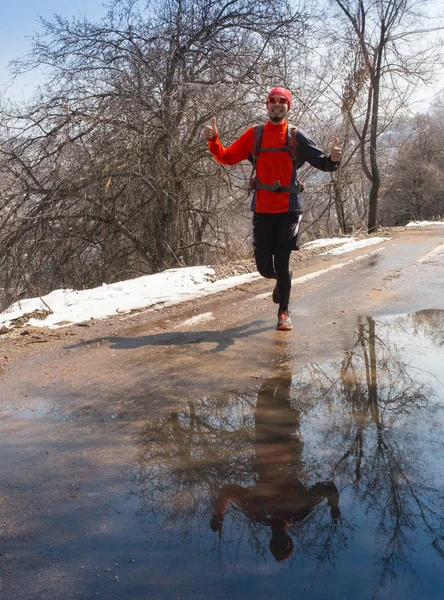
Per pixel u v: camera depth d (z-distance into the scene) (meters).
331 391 3.70
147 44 11.77
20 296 12.89
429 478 2.55
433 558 2.01
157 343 5.00
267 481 2.57
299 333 5.18
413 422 3.17
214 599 1.83
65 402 3.67
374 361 4.29
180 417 3.36
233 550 2.07
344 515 2.28
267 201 5.17
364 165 20.28
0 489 2.58
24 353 4.84
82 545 2.13
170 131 11.63
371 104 20.72
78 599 1.84
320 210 26.84
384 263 9.14
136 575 1.95
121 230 13.14
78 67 11.74
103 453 2.91
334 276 8.09
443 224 19.06
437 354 4.40
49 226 12.55
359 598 1.82
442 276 7.71
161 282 7.65
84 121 11.48
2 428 3.29
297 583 1.89
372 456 2.78
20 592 1.88
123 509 2.37
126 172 11.84
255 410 3.42
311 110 13.92
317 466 2.69
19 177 11.72
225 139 12.00
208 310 6.23
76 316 6.13
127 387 3.91
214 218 14.55
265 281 7.76
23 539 2.18
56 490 2.55
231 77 11.97
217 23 11.91
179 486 2.55
